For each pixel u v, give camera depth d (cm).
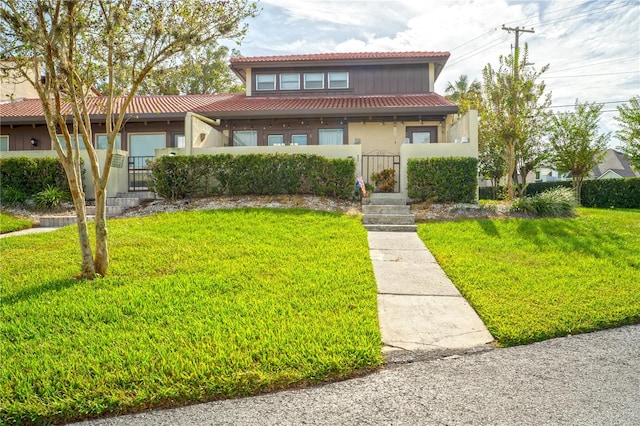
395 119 1534
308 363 342
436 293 546
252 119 1555
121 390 302
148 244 728
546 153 1662
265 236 796
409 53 1736
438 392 311
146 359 342
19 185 1164
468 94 2345
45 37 489
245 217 930
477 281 574
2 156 1257
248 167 1132
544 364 356
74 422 279
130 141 1589
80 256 664
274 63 1731
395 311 482
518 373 340
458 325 442
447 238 825
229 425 272
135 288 521
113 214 1052
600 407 290
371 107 1441
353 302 491
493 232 860
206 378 317
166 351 357
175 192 1134
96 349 361
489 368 350
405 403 296
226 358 345
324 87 1755
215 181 1145
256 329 406
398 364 360
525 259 684
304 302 487
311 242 769
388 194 1206
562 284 558
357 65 1739
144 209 1072
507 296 516
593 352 380
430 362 363
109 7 534
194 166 1132
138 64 572
